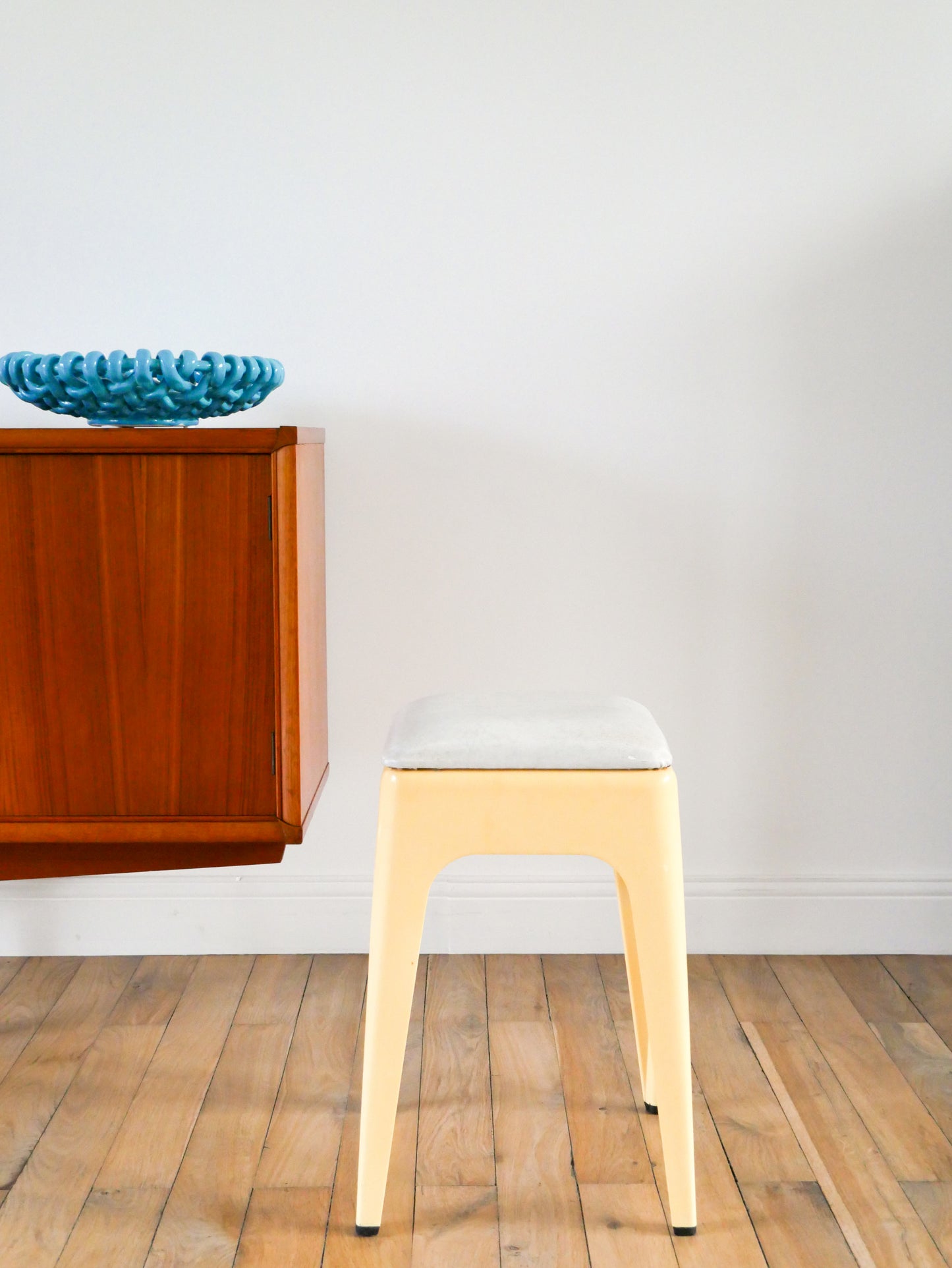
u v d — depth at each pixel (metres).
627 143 1.80
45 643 1.48
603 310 1.84
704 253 1.83
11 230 1.80
